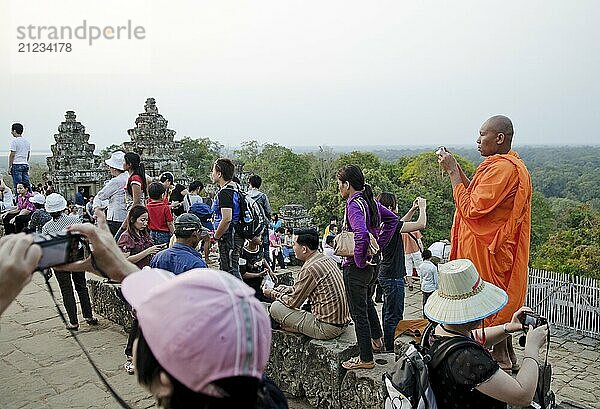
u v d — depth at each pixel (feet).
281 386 16.69
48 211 22.09
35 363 19.31
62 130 54.19
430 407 7.82
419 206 17.75
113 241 5.61
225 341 3.85
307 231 16.30
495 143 13.52
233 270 20.24
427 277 25.94
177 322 3.91
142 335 4.24
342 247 14.28
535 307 29.63
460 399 7.72
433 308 8.82
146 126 54.03
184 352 3.81
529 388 7.91
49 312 24.71
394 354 15.67
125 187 25.82
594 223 117.39
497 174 12.92
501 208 13.05
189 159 139.64
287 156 176.65
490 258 13.15
